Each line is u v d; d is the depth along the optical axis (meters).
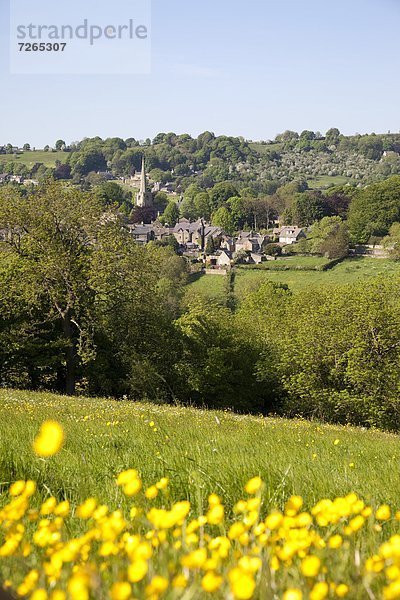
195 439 8.91
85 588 1.82
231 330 40.25
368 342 34.97
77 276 33.03
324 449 9.25
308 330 36.69
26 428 9.27
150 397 35.56
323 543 2.68
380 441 12.34
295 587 2.17
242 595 1.66
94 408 16.42
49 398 20.81
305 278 127.94
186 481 4.95
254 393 40.44
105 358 36.03
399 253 134.62
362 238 153.12
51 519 3.92
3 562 2.62
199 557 1.98
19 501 2.94
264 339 42.56
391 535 3.61
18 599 2.13
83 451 6.91
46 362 33.78
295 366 37.75
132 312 35.84
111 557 2.55
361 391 35.12
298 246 145.25
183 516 2.46
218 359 37.94
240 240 168.25
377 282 38.28
